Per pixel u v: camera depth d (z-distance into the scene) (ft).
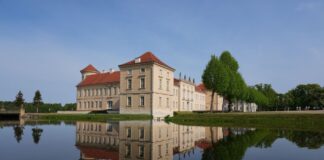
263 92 438.40
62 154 42.60
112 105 270.26
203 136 72.59
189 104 310.86
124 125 112.27
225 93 228.84
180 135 74.79
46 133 76.33
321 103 360.28
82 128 95.35
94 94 288.92
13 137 65.82
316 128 110.11
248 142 60.08
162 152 45.83
